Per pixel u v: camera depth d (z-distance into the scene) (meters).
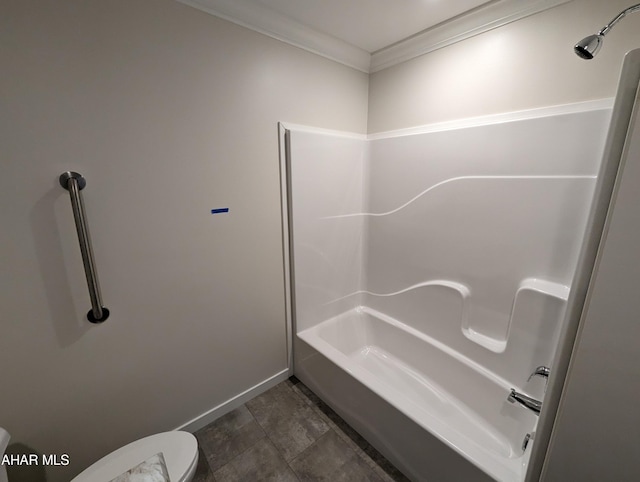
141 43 1.13
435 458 1.17
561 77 1.22
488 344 1.58
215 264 1.51
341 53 1.80
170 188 1.30
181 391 1.51
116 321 1.24
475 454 1.05
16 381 1.05
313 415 1.70
